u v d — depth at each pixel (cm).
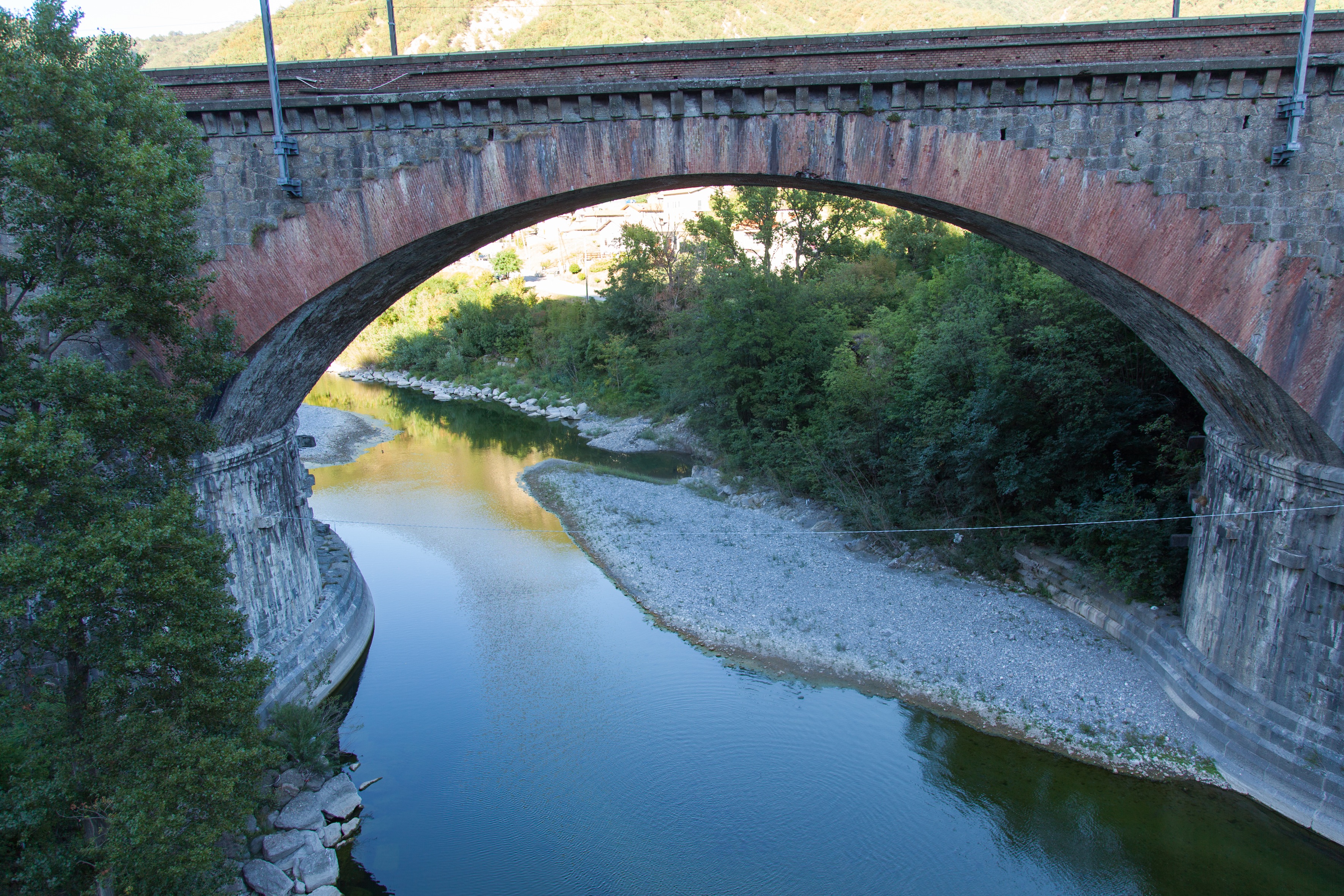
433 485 3609
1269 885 1300
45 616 871
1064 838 1415
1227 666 1580
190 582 969
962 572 2428
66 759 977
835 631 2092
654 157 1455
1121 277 1414
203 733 1040
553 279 8125
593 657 2059
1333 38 1271
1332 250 1282
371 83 1443
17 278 1017
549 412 5344
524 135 1445
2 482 848
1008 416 2275
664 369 4453
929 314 3045
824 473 2928
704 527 2903
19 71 942
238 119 1408
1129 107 1322
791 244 5266
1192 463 1895
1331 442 1326
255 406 1647
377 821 1482
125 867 951
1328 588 1347
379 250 1492
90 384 959
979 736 1684
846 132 1416
